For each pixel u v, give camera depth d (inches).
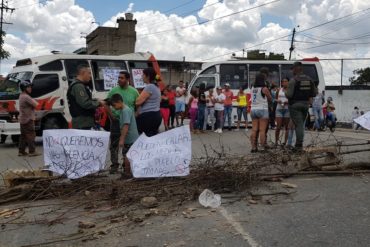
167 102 703.7
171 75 936.9
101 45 1560.0
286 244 201.0
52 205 267.3
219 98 726.5
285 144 430.9
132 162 286.8
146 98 322.7
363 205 253.8
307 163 329.4
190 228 224.1
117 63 732.0
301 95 382.6
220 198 265.0
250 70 876.6
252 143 443.8
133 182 284.5
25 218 245.9
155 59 772.6
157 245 203.8
